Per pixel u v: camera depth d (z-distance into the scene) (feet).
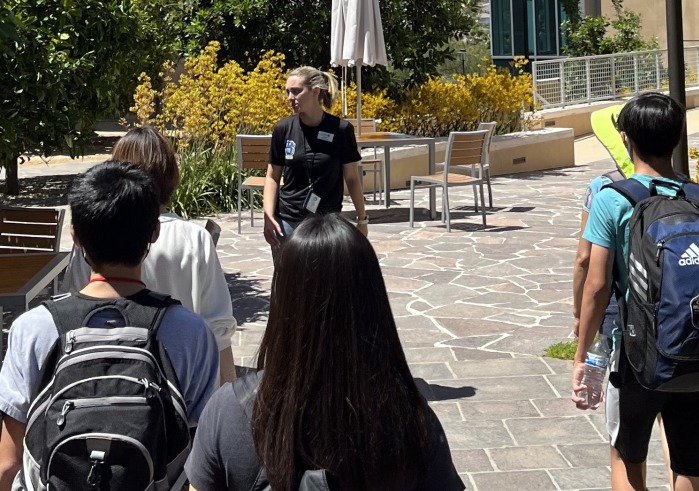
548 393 19.34
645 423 11.40
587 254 12.21
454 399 19.08
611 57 76.95
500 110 60.18
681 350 10.35
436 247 34.94
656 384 10.53
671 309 10.37
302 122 18.53
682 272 10.40
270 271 31.78
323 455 5.79
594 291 11.36
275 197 18.79
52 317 7.95
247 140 39.06
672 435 11.35
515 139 57.41
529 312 25.91
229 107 48.24
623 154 12.82
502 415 18.13
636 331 10.69
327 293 5.94
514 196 47.75
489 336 23.65
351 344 5.90
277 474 5.85
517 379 20.26
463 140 38.29
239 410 6.15
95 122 39.83
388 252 34.19
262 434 5.94
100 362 7.63
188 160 44.60
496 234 37.29
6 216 20.68
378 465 5.80
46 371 7.84
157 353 7.86
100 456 7.25
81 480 7.29
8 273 15.47
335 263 5.97
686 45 92.94
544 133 59.06
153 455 7.43
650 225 10.69
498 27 107.65
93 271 8.33
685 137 17.37
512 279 29.84
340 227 6.11
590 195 12.87
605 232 11.27
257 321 25.46
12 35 22.16
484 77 60.08
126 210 8.14
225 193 45.01
